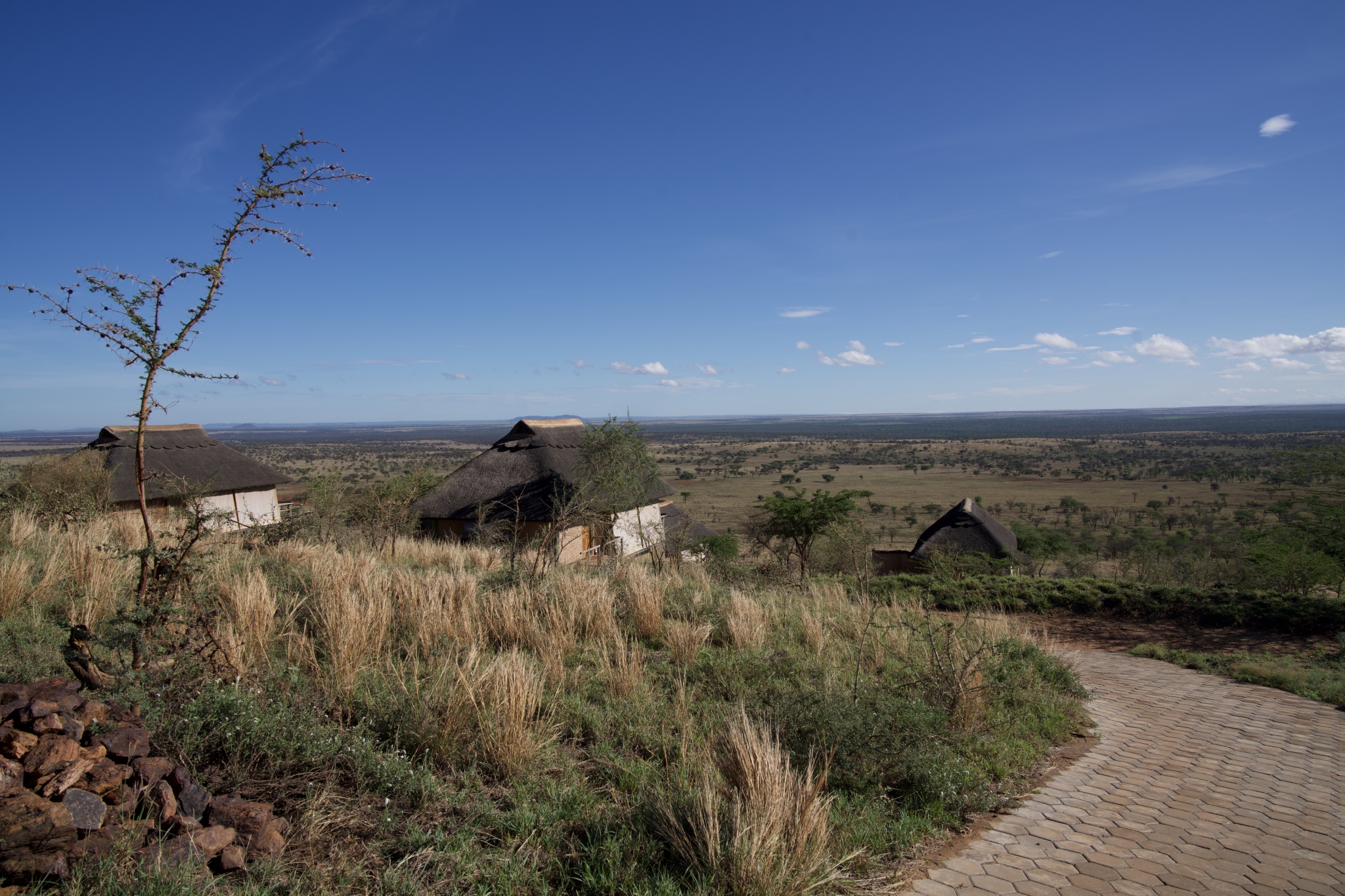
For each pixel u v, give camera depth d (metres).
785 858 3.14
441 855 3.12
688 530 18.66
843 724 4.65
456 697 4.45
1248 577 18.05
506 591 7.93
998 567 20.98
